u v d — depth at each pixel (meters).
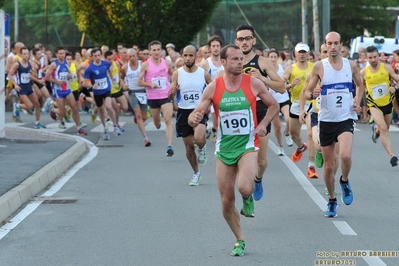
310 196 24.34
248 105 16.67
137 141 41.06
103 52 49.47
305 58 30.02
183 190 25.52
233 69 16.52
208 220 20.58
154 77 34.41
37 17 92.62
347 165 20.67
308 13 79.06
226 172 16.69
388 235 18.84
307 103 29.12
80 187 26.19
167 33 76.81
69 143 36.81
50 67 44.75
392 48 61.22
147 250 17.30
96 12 75.75
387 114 32.59
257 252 17.11
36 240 18.30
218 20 83.44
